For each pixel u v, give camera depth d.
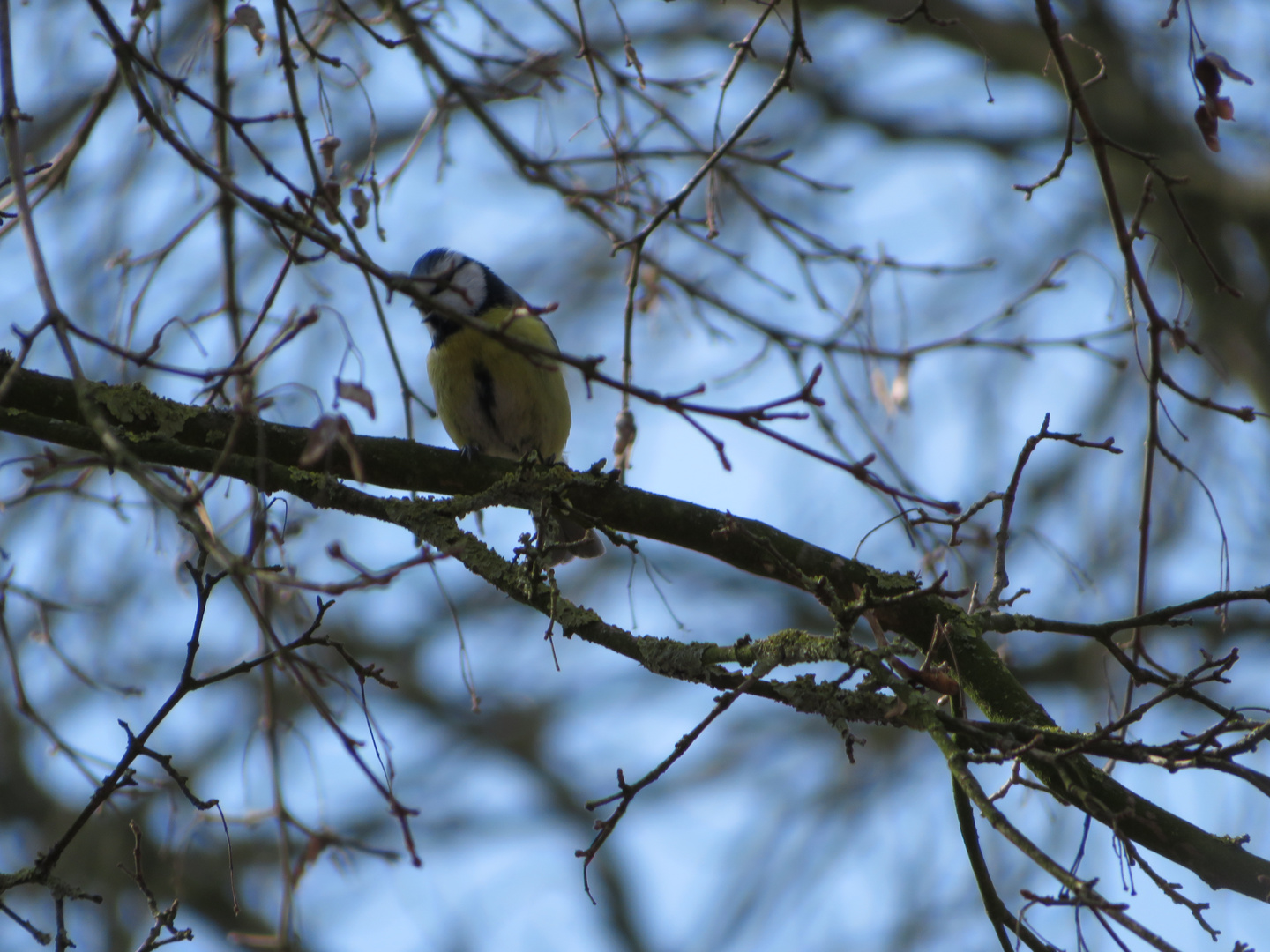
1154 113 15.27
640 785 4.91
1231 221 14.88
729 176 8.92
